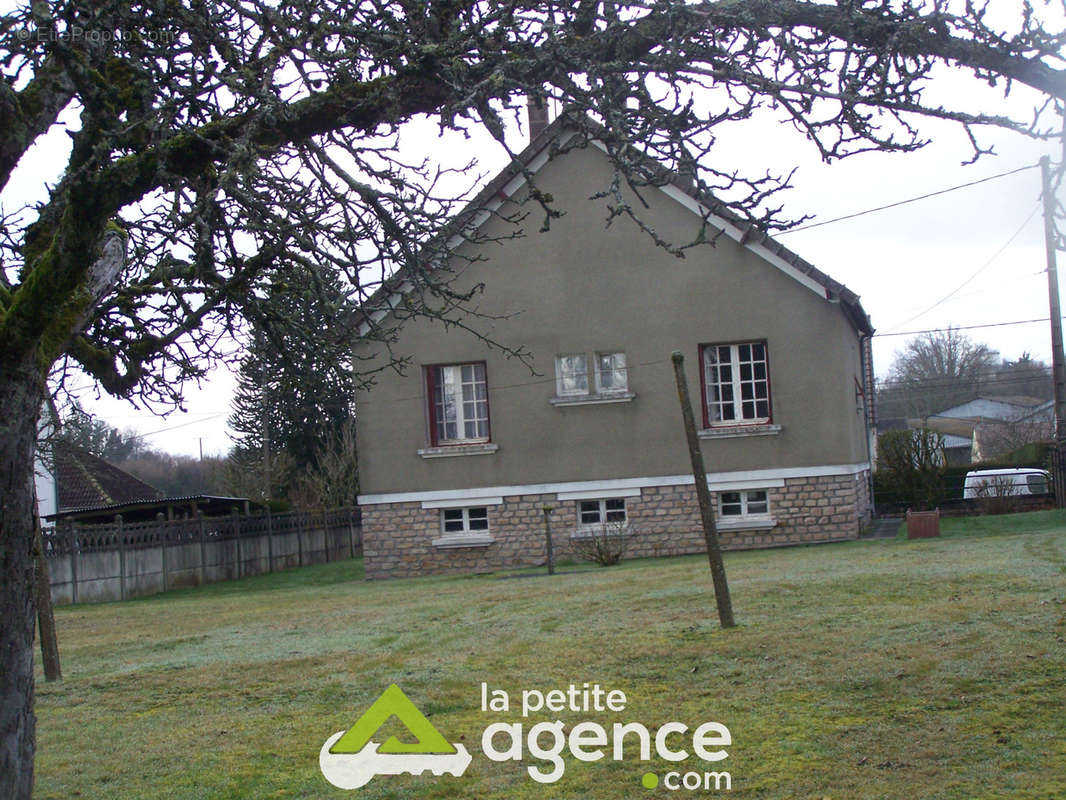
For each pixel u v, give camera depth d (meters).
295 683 9.78
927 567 13.95
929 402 82.06
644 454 22.98
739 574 15.22
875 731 7.07
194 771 7.25
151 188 6.04
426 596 16.80
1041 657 8.51
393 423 23.81
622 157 5.40
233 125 6.20
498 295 23.36
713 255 22.70
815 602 11.68
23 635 5.04
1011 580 12.18
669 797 6.19
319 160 6.64
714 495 22.77
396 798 6.47
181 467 72.69
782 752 6.80
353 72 6.23
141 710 9.20
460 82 5.62
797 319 22.39
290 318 7.62
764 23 5.44
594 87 5.47
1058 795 5.74
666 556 22.77
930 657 8.78
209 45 6.59
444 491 23.61
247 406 39.88
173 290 7.09
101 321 7.50
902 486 28.48
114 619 17.34
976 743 6.68
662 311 22.88
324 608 16.25
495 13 5.81
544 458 23.30
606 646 10.20
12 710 4.98
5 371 5.04
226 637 13.28
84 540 21.95
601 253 23.08
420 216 6.75
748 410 22.77
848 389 22.86
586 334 23.12
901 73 5.37
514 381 23.38
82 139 5.38
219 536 26.80
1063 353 28.30
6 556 4.99
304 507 38.53
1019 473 29.05
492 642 11.02
